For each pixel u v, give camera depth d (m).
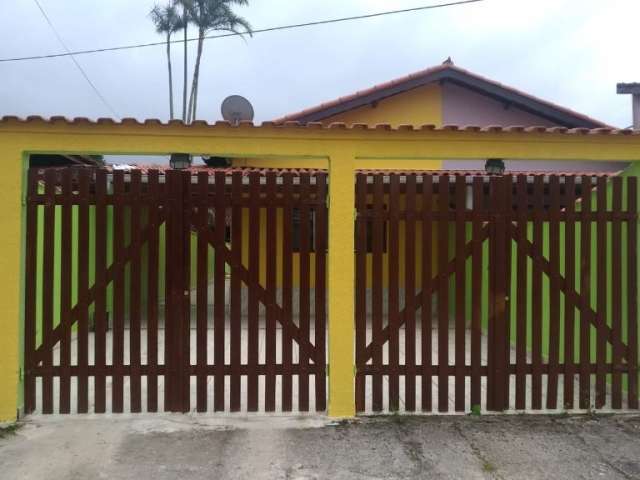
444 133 4.12
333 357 4.09
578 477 3.19
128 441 3.63
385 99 11.09
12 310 3.96
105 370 4.07
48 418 4.00
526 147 4.17
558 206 4.22
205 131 4.05
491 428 3.89
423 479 3.16
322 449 3.53
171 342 4.10
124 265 4.08
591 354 4.32
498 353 4.20
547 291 5.51
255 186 4.14
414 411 4.17
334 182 4.09
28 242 4.04
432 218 4.18
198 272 4.13
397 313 4.17
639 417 4.11
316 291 4.14
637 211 4.25
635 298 4.25
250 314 4.12
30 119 3.90
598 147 4.20
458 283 4.17
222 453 3.46
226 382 5.12
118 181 4.07
